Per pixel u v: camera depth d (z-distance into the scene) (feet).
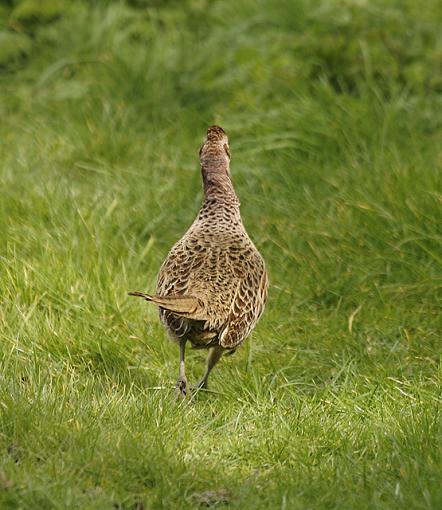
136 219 65.00
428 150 69.46
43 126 76.74
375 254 60.70
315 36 81.71
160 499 37.52
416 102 74.43
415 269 59.36
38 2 89.81
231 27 85.97
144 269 61.16
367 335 55.62
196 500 38.19
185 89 80.23
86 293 55.57
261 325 56.59
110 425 42.06
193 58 82.89
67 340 51.96
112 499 36.94
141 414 43.55
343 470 40.34
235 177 69.15
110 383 49.60
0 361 49.34
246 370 51.60
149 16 89.35
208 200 50.29
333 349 54.08
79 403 43.47
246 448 42.73
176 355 53.36
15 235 60.64
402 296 58.29
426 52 79.05
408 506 37.06
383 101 75.56
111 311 55.11
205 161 50.85
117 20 87.51
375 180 65.16
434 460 40.11
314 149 71.15
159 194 67.56
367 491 38.65
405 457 40.52
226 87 79.66
